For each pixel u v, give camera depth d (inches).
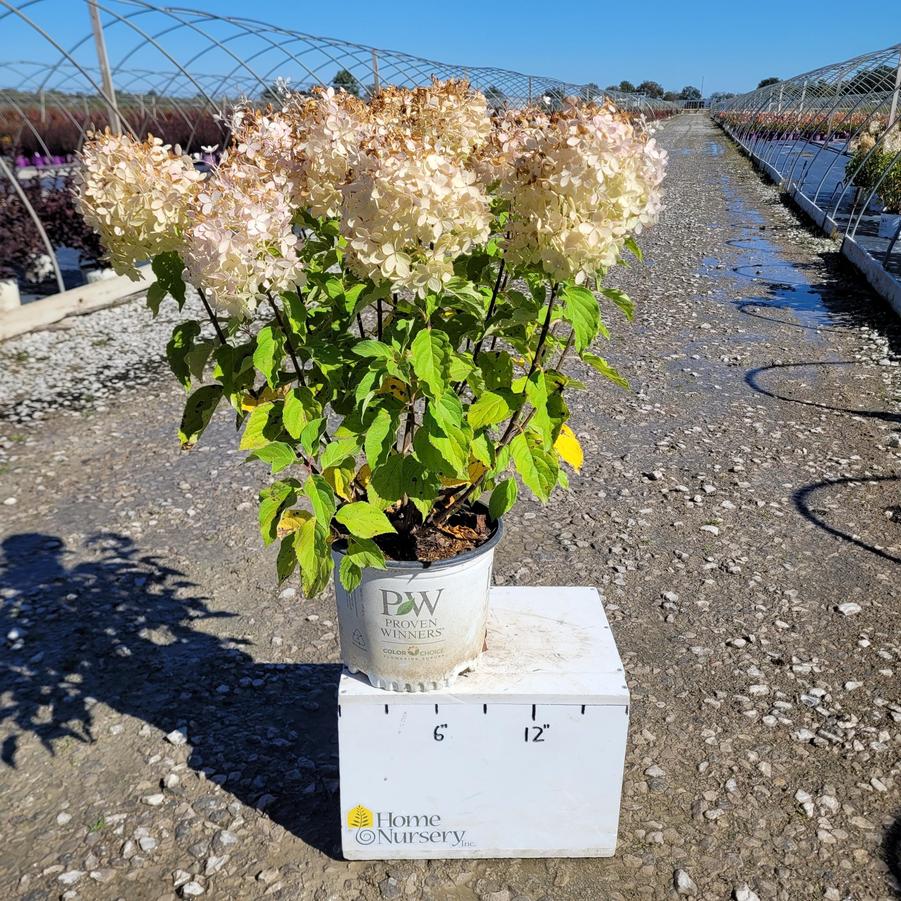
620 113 63.5
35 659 115.9
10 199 348.5
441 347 66.7
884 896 78.0
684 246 451.8
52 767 96.4
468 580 73.6
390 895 78.9
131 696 108.3
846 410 208.1
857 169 475.2
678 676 110.3
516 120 79.2
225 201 61.1
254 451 67.7
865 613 123.3
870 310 307.7
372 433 68.6
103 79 386.3
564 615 89.3
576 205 60.5
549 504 159.8
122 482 174.1
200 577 137.2
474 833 81.1
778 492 163.8
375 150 60.9
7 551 145.6
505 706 75.5
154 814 89.2
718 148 1204.5
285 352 74.0
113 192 64.5
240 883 80.7
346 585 69.7
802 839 84.6
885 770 93.4
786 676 109.8
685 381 233.0
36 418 213.2
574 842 81.7
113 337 289.6
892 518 152.3
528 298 80.4
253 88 563.5
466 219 61.6
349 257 63.7
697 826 86.4
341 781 78.4
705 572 135.5
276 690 109.3
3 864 83.4
